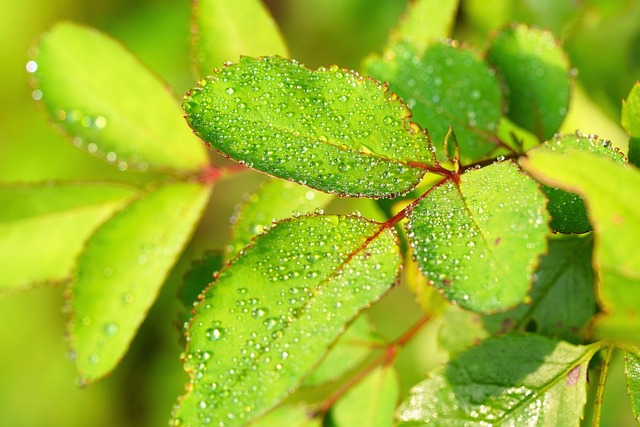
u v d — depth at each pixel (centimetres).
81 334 34
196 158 35
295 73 31
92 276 35
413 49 34
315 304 31
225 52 35
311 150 31
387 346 35
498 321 33
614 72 38
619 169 29
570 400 32
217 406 31
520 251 30
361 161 31
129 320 34
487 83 34
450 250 31
